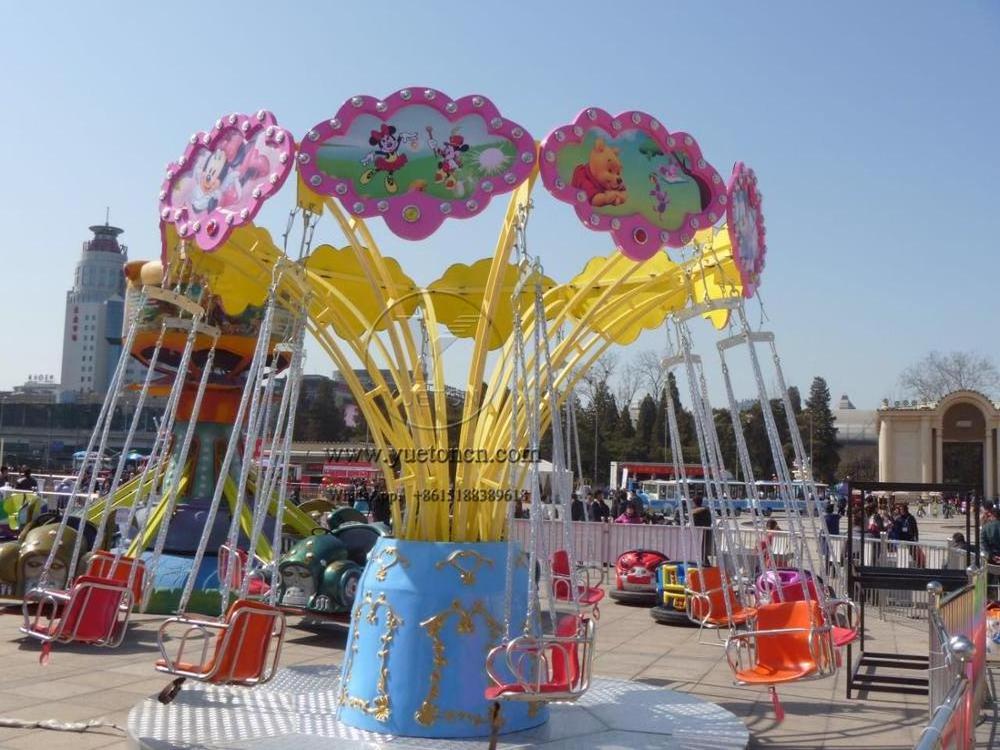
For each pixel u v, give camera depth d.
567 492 6.73
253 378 6.64
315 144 6.02
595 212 6.13
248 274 7.34
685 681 9.17
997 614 10.95
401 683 6.44
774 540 17.34
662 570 13.12
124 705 7.50
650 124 6.44
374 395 7.00
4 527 17.64
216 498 6.78
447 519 6.86
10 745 6.39
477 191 5.97
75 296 142.88
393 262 9.48
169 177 7.04
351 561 11.07
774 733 7.16
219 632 6.36
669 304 8.52
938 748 3.44
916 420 66.06
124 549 8.45
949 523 44.59
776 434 7.39
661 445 61.94
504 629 6.42
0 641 10.04
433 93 6.03
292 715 6.86
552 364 6.50
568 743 6.30
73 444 86.94
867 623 13.11
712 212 6.72
